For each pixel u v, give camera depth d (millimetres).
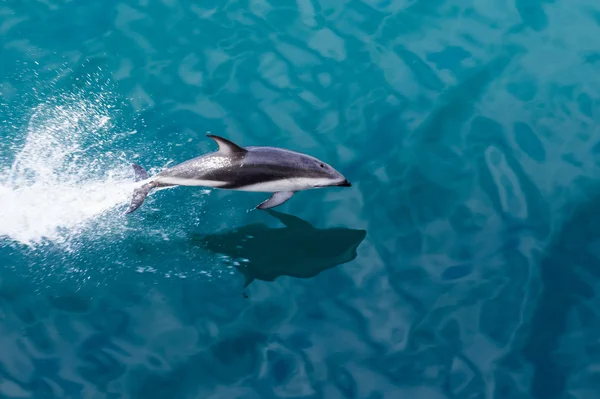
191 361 8836
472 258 9961
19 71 12195
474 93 12117
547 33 13203
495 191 10742
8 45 12602
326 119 11656
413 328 9234
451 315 9352
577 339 9086
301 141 11305
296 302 9500
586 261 9891
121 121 11539
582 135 11484
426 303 9492
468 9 13656
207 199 10656
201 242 10148
